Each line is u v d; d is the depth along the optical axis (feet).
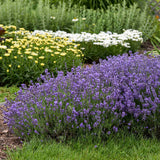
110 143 10.46
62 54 18.52
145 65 13.99
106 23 31.63
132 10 33.06
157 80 12.30
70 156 9.50
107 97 10.90
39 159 9.21
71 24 32.17
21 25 29.96
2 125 12.07
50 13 31.45
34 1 37.19
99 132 10.36
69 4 35.78
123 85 12.04
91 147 10.11
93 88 12.24
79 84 11.83
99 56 23.72
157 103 11.19
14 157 9.36
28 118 11.10
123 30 30.22
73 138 10.66
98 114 10.41
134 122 11.46
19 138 10.73
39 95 11.88
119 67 13.58
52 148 9.86
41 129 10.50
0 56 17.93
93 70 14.03
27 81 17.60
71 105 11.16
